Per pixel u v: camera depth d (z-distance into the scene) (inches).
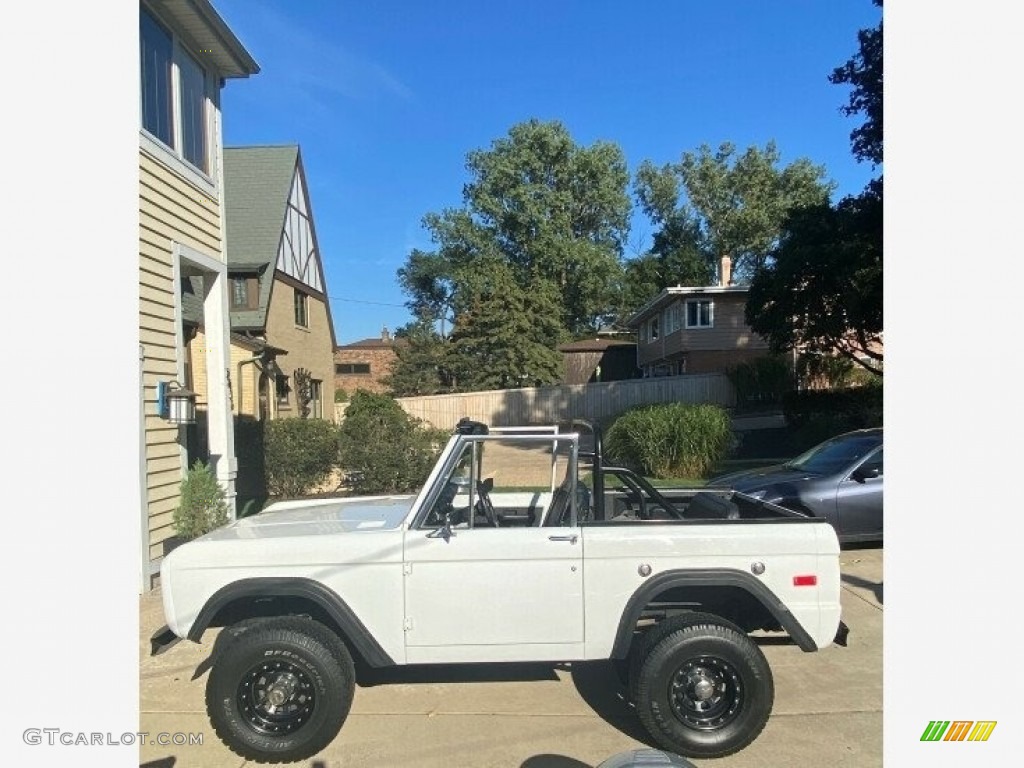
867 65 676.7
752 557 155.8
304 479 533.6
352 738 158.9
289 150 928.3
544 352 1496.1
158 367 318.0
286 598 167.8
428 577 153.9
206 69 391.9
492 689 183.6
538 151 2103.8
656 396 1286.9
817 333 789.9
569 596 154.4
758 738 157.1
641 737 158.6
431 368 1753.2
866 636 219.1
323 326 1035.9
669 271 2208.4
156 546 307.1
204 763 149.4
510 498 203.5
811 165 2190.0
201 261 369.1
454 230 2159.2
